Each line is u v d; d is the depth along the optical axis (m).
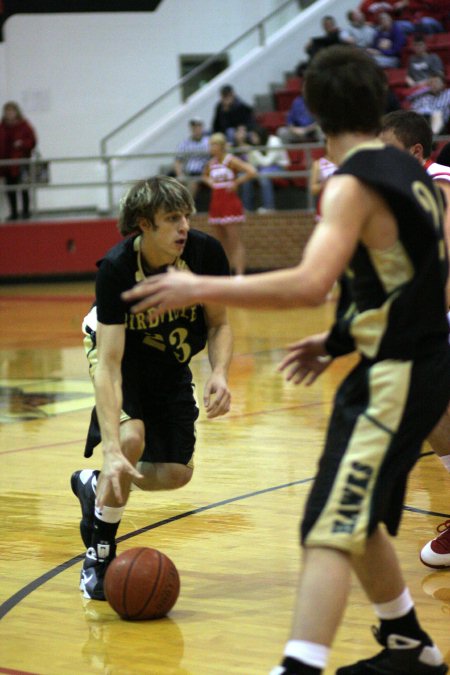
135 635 4.10
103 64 23.97
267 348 12.63
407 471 3.08
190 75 22.92
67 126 23.97
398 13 22.89
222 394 4.35
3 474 7.05
